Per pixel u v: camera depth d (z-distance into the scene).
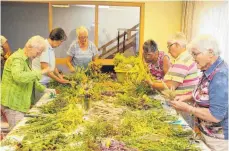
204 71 1.82
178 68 2.36
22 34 4.80
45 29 4.79
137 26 4.54
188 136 1.72
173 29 4.60
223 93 1.70
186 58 2.37
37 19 4.75
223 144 1.82
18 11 4.72
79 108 2.20
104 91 2.69
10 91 2.43
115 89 2.75
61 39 2.97
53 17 4.48
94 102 2.42
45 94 2.66
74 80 2.83
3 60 3.36
